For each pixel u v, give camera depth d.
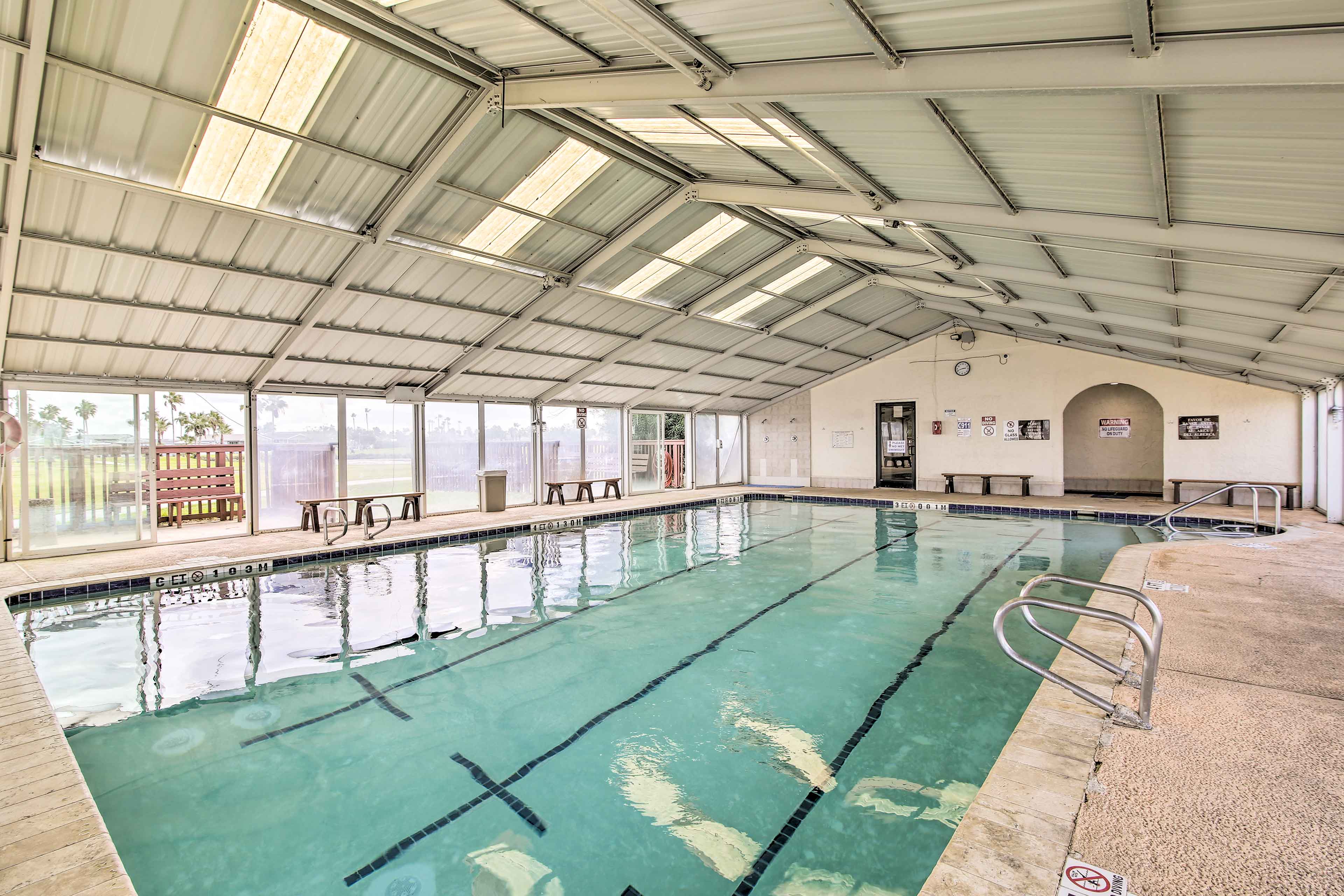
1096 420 13.97
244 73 4.35
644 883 2.31
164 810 2.78
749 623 5.41
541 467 12.40
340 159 5.29
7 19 3.67
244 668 4.38
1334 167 2.97
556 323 9.38
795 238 8.79
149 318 6.66
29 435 7.07
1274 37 2.29
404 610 5.75
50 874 1.99
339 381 9.26
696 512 12.80
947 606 5.87
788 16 2.98
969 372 14.01
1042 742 2.63
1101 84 2.65
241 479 11.23
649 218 7.27
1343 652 3.63
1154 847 1.94
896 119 3.76
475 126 5.20
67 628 5.20
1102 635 4.06
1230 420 11.20
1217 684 3.20
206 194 5.32
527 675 4.28
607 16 3.21
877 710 3.71
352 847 2.53
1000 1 2.46
